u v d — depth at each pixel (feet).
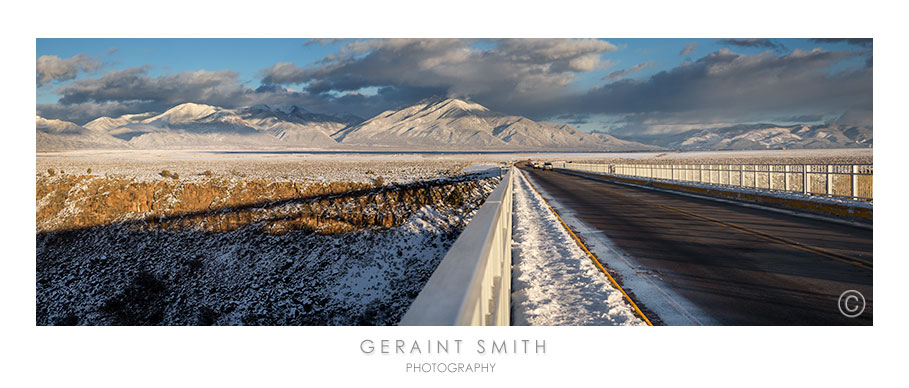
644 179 130.52
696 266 30.45
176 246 116.26
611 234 43.62
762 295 23.81
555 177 178.81
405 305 75.87
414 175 177.68
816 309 21.50
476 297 8.59
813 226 46.91
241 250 106.83
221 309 90.17
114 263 115.14
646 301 22.82
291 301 84.58
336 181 142.51
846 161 265.95
